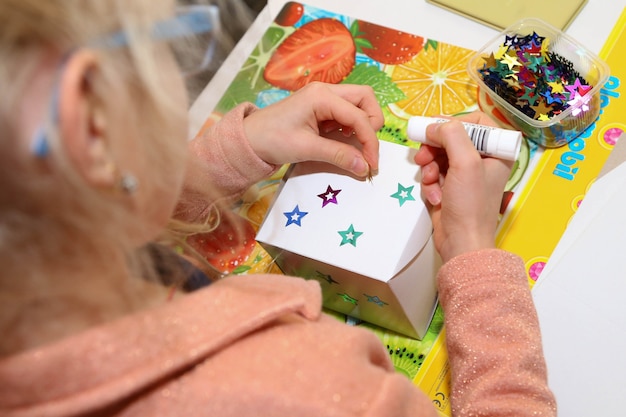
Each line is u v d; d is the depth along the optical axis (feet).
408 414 1.29
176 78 1.25
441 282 1.84
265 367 1.20
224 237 2.30
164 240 1.73
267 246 1.95
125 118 1.05
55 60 0.94
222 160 2.15
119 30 1.03
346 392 1.18
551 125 2.22
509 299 1.72
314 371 1.20
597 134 2.26
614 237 2.06
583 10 2.51
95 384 1.10
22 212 0.98
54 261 1.04
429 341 2.08
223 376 1.17
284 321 1.36
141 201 1.17
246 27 2.75
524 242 2.12
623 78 2.35
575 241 2.08
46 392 1.07
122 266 1.20
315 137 2.03
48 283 1.05
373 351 1.42
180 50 1.27
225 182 2.19
